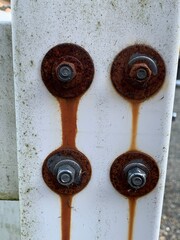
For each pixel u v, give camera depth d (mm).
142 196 200
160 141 191
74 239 209
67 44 178
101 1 173
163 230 570
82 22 175
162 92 185
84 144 192
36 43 179
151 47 178
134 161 194
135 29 176
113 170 195
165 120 189
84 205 202
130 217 204
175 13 174
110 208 202
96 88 183
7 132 229
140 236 208
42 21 176
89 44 177
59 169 190
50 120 189
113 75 181
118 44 178
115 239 209
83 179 196
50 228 208
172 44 178
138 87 182
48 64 180
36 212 205
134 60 178
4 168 240
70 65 175
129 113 187
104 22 175
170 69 181
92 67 180
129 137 191
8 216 278
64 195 200
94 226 206
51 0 173
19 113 189
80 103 186
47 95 185
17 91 186
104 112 187
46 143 193
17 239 287
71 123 189
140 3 173
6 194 248
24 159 196
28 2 174
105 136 191
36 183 199
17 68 183
